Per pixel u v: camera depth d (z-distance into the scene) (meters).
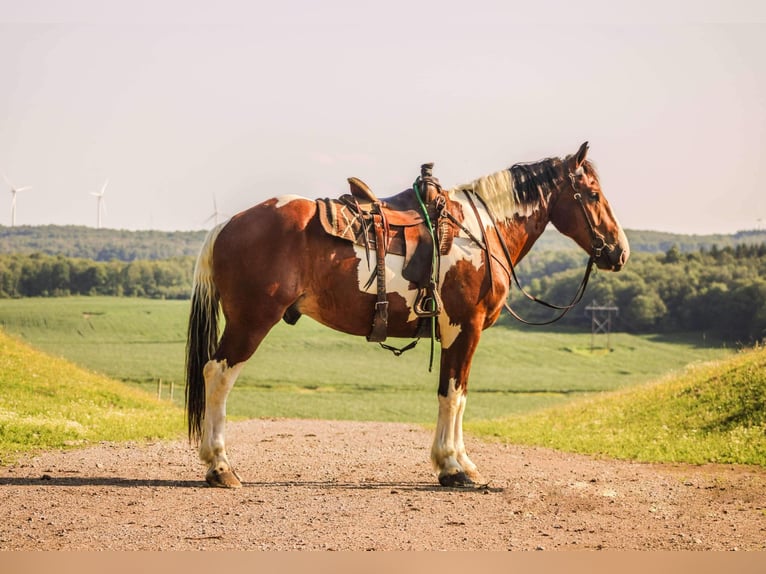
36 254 137.12
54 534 6.34
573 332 108.75
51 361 24.16
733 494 8.70
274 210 8.20
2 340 25.27
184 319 110.56
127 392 22.06
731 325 102.19
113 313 111.44
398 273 8.38
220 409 8.27
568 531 6.96
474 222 8.91
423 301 8.48
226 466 8.32
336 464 10.67
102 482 8.38
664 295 109.75
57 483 8.22
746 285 103.75
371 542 6.41
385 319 8.38
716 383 16.89
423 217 8.59
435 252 8.46
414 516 7.32
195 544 6.21
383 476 9.62
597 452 13.05
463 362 8.80
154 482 8.48
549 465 11.27
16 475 8.61
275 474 9.55
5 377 19.03
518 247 9.39
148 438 12.50
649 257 129.50
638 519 7.46
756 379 15.71
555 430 16.69
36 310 110.50
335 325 8.48
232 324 8.16
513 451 13.43
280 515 7.18
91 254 196.88
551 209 9.59
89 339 96.06
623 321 108.12
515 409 58.97
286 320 8.54
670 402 16.81
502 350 96.69
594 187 9.62
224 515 7.11
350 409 54.62
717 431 13.71
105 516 6.93
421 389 68.00
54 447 10.83
